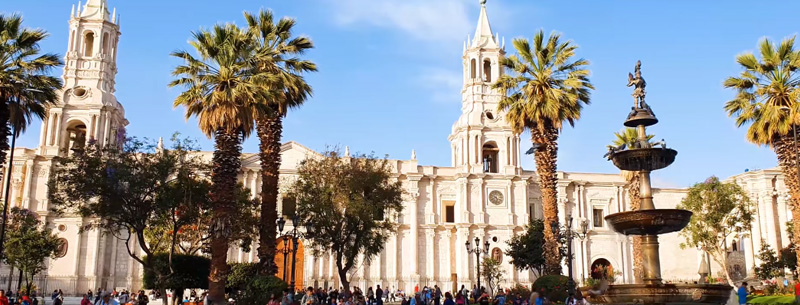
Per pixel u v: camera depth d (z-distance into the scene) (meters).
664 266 77.69
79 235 66.25
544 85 41.59
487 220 74.56
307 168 46.47
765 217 72.56
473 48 79.62
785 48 39.00
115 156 39.53
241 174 72.50
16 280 64.06
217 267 33.25
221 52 35.81
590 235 77.19
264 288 34.28
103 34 71.94
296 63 40.62
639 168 26.39
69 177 38.34
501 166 76.62
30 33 33.84
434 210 75.00
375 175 45.62
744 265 75.12
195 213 39.34
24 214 55.69
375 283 71.25
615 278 75.31
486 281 70.00
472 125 76.12
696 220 61.03
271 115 36.91
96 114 68.44
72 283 64.94
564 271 75.12
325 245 44.28
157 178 38.38
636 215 24.06
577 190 78.31
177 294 43.38
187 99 35.50
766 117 38.34
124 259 67.81
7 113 32.38
